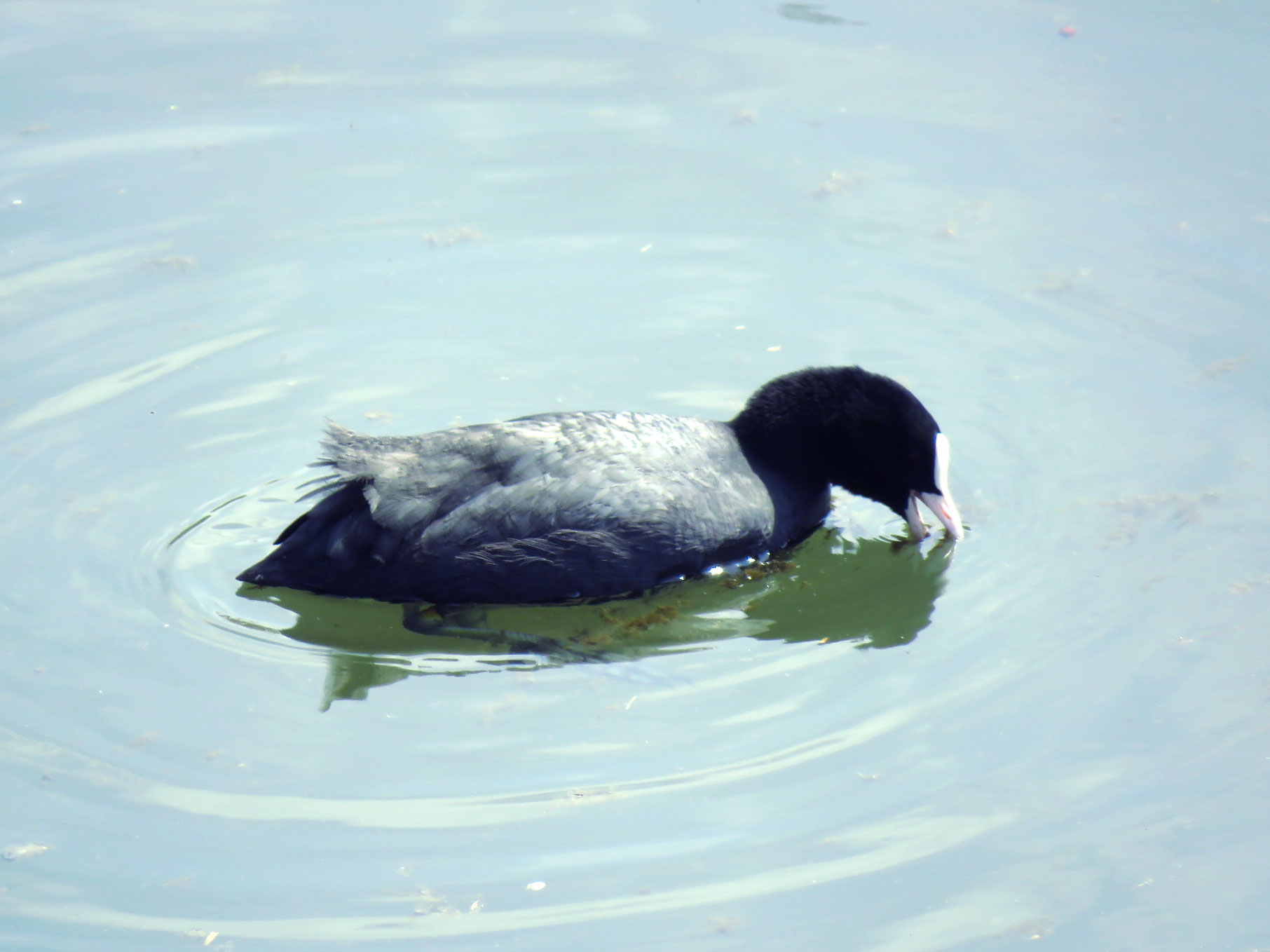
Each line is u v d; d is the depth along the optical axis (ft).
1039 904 26.03
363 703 31.81
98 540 37.11
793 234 51.13
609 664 33.37
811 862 27.04
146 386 43.55
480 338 46.37
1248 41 60.34
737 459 37.86
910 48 62.18
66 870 26.84
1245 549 35.94
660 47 63.31
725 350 45.52
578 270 49.78
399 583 34.17
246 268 49.52
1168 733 30.25
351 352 45.57
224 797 28.73
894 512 39.96
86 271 48.96
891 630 34.65
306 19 66.08
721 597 36.29
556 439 34.99
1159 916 25.75
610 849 27.40
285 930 25.48
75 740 30.37
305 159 55.57
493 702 31.94
